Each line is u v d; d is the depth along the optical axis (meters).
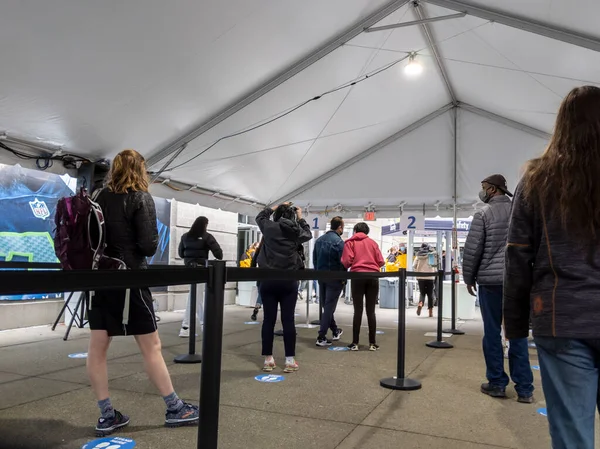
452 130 9.88
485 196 4.04
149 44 5.31
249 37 5.88
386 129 9.81
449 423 3.11
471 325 8.50
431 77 8.48
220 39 5.69
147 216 2.80
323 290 6.84
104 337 2.77
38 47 4.77
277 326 7.79
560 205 1.39
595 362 1.35
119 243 2.77
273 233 4.55
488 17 5.75
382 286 11.98
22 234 6.64
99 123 6.25
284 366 4.75
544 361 1.41
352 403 3.53
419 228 10.45
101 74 5.46
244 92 6.92
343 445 2.71
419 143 10.11
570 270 1.36
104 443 2.63
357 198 10.45
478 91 8.59
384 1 6.30
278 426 3.01
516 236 1.53
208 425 1.54
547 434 2.91
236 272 1.66
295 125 8.28
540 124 8.70
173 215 9.67
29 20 4.44
